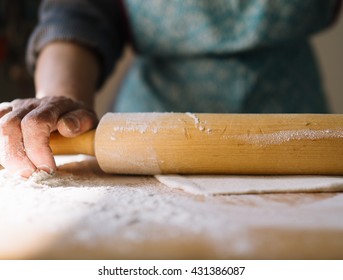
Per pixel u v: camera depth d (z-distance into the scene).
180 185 0.66
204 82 1.22
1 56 1.93
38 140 0.70
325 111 1.43
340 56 2.23
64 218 0.51
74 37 1.11
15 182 0.69
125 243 0.45
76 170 0.81
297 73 1.28
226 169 0.73
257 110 1.22
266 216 0.52
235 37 1.15
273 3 1.10
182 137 0.72
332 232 0.46
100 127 0.76
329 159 0.71
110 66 1.22
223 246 0.44
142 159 0.74
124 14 1.25
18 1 1.95
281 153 0.71
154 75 1.29
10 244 0.45
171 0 1.15
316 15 1.21
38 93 0.99
